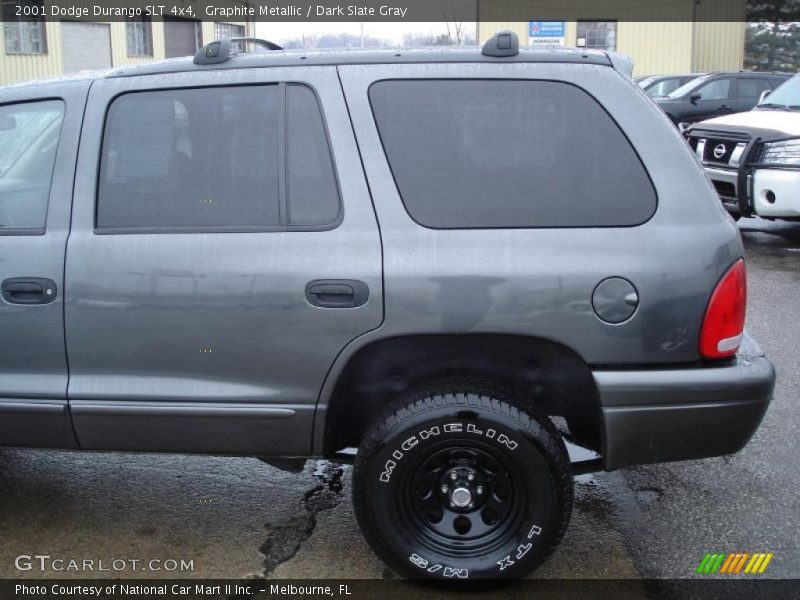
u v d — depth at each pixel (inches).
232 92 115.5
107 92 118.1
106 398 115.2
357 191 110.9
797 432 168.2
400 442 107.9
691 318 108.1
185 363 113.6
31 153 120.4
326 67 114.7
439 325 108.1
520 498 110.7
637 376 108.2
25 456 160.9
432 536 113.3
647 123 110.5
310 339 110.4
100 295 113.5
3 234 117.3
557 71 111.7
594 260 107.1
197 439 116.0
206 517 137.9
